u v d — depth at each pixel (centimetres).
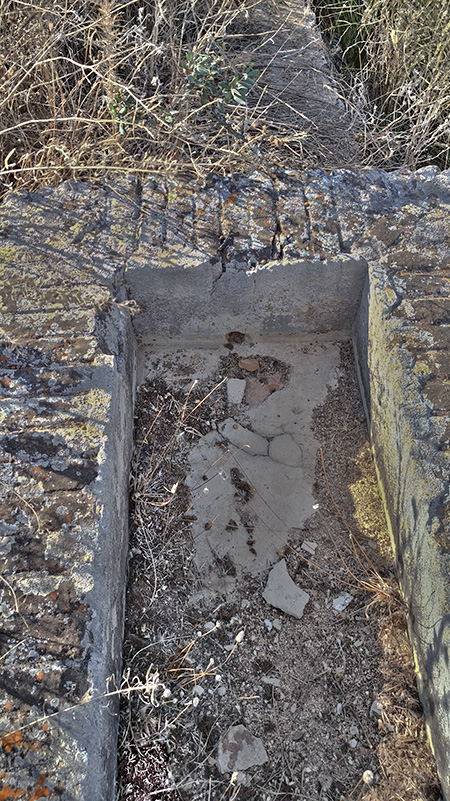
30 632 183
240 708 210
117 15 302
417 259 254
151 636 221
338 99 346
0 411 218
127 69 316
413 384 227
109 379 227
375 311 247
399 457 225
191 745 203
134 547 237
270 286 258
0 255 251
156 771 198
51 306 240
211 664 216
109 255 251
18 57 286
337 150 320
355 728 209
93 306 241
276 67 349
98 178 274
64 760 168
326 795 198
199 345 282
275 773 201
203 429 264
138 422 263
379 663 219
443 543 198
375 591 229
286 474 254
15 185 281
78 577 191
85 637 184
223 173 279
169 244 254
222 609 227
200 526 242
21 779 164
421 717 209
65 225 259
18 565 192
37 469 208
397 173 282
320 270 254
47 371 226
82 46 315
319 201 270
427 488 208
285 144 308
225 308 266
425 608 204
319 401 272
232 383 273
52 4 289
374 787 199
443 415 221
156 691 208
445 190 274
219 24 338
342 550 240
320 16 386
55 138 279
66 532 197
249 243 257
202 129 299
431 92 335
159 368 276
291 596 229
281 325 278
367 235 260
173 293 257
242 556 237
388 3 359
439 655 193
